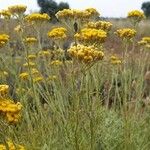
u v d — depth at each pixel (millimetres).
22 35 733
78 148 570
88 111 562
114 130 744
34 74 835
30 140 642
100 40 608
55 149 644
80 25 722
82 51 537
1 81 726
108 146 694
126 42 726
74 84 575
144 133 723
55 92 688
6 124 450
